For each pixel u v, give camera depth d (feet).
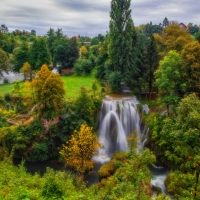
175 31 181.78
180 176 83.51
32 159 120.06
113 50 158.51
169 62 122.62
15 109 141.59
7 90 176.35
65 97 152.35
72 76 224.33
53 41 292.81
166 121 72.84
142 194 60.70
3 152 114.62
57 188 54.49
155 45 149.07
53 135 124.47
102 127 142.72
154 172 109.29
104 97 154.20
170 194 86.99
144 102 153.17
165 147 115.44
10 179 66.18
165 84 120.47
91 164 111.04
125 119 142.92
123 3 154.92
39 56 208.44
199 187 61.26
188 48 120.88
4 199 48.85
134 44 161.99
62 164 117.80
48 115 124.88
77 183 82.07
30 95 140.05
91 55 249.14
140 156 82.94
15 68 219.41
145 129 135.74
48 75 123.03
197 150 56.54
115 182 82.02
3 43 324.60
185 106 60.59
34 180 67.87
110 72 164.76
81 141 99.71
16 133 119.03
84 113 127.24
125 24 157.07
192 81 120.67
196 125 57.31
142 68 154.71
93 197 60.03
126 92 165.89
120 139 139.54
